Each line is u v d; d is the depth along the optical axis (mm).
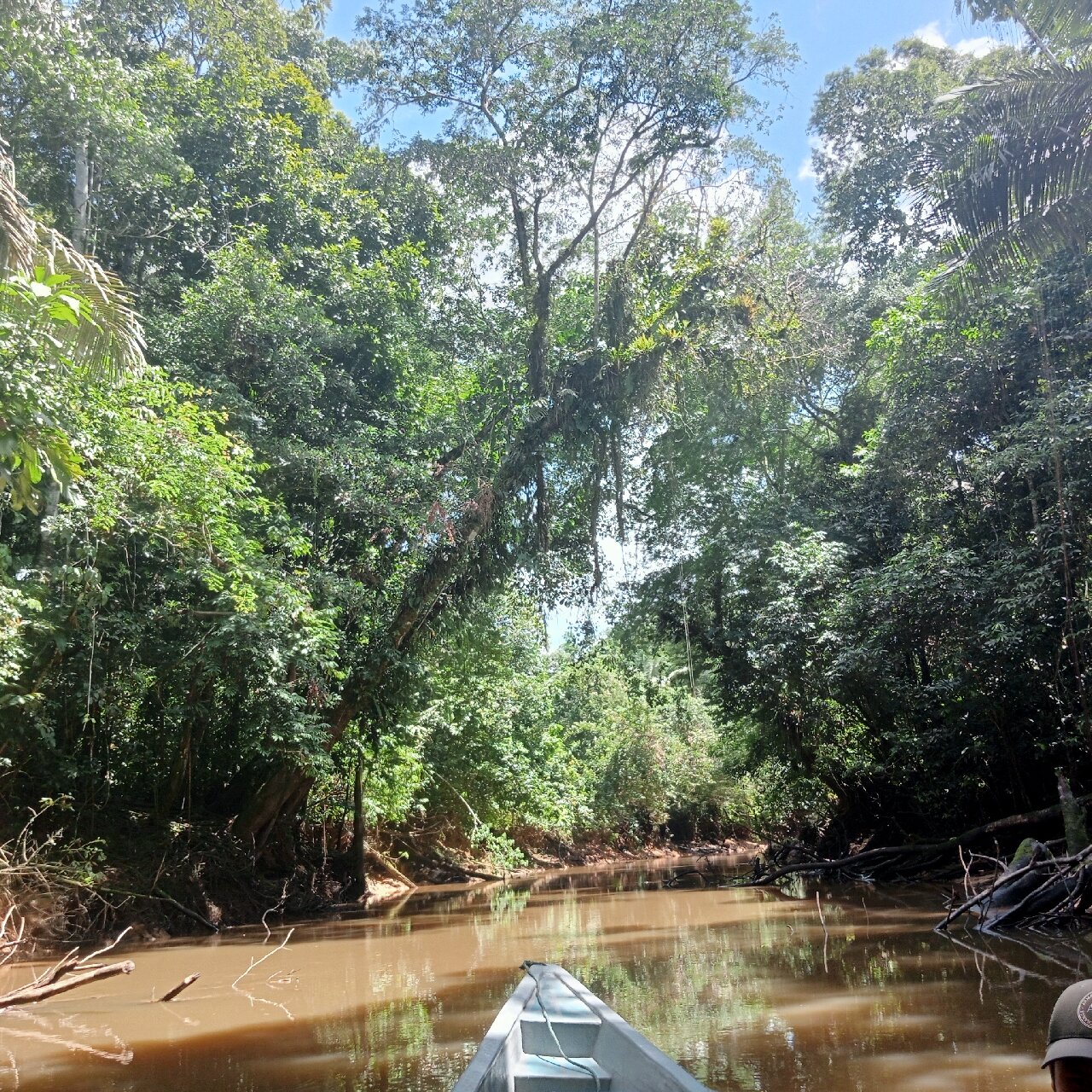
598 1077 5020
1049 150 10641
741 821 42125
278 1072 6336
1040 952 9430
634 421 20797
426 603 18141
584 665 31500
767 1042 6562
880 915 13320
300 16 25625
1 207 8570
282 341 17453
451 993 9039
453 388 22031
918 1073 5652
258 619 13859
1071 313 15203
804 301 21641
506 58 20344
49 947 12406
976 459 16000
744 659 20953
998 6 11633
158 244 19406
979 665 15453
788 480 23234
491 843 28719
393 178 22484
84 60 15297
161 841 15328
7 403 7793
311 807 20844
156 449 13383
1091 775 16250
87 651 13773
